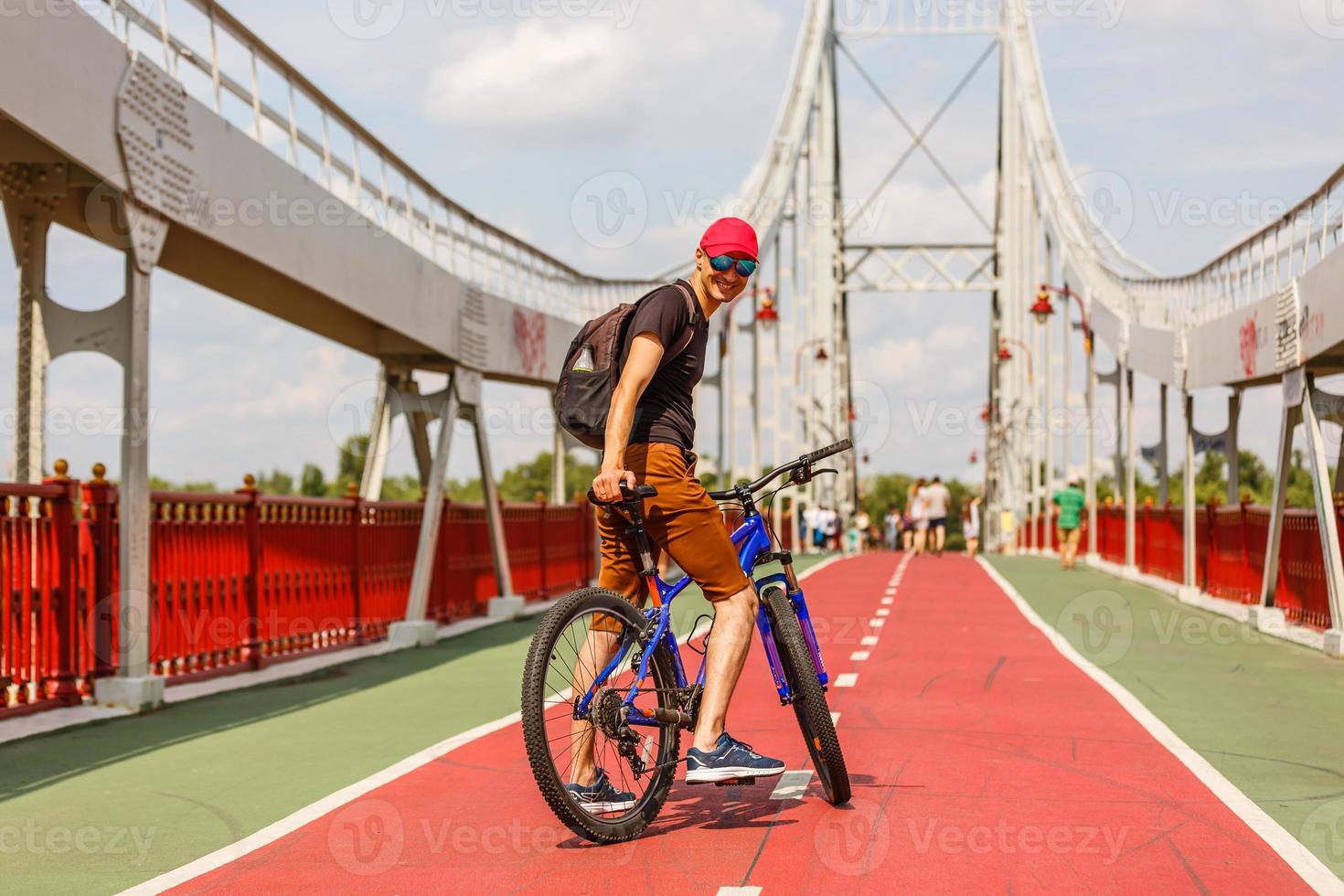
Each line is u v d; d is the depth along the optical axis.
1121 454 26.58
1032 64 47.69
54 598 7.89
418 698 8.73
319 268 10.65
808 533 39.56
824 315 52.25
